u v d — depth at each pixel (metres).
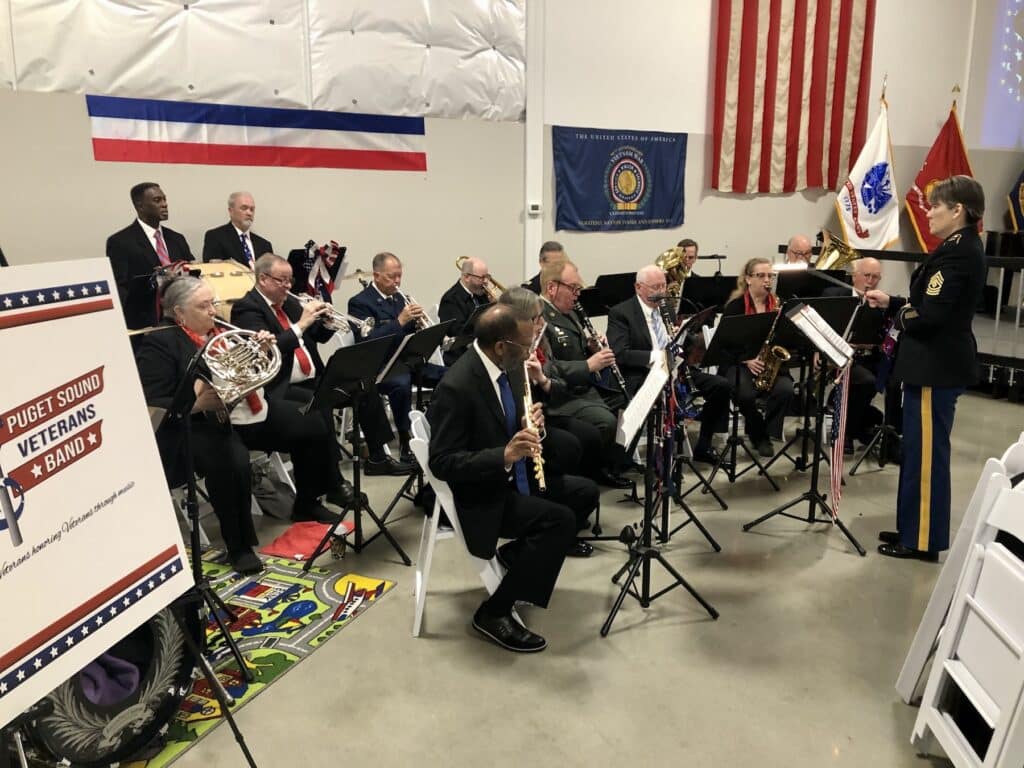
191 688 2.21
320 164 4.98
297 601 2.88
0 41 3.85
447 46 5.31
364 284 4.48
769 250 7.38
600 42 5.98
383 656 2.54
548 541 2.51
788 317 3.15
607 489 4.00
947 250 2.82
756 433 4.45
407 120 5.25
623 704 2.29
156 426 2.20
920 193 7.66
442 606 2.87
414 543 3.37
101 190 4.25
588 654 2.55
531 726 2.20
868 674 2.45
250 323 3.51
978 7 7.91
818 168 7.30
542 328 3.22
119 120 4.24
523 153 5.82
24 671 1.23
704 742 2.13
